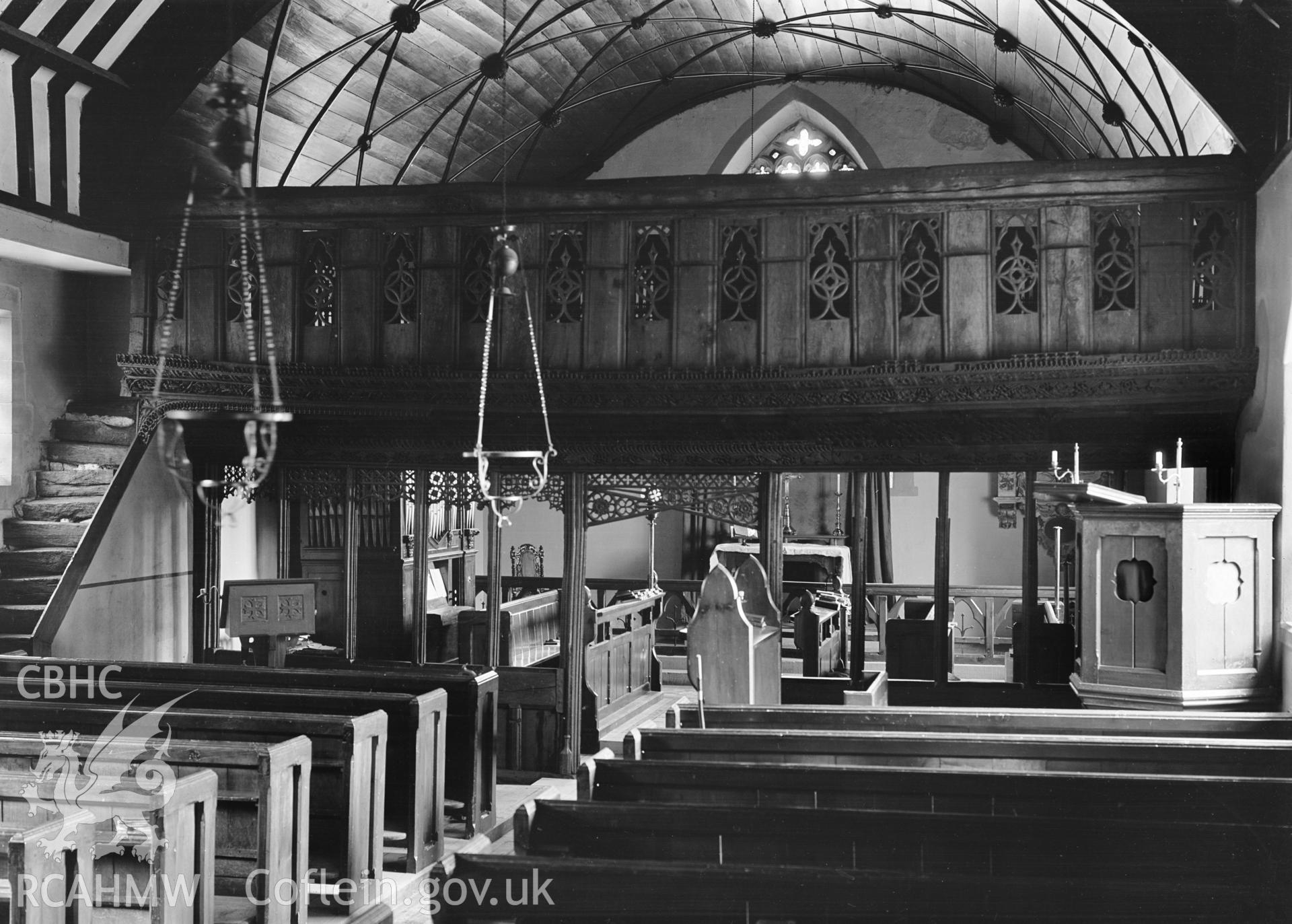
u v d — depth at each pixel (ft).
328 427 37.09
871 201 32.81
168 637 38.78
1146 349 31.14
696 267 34.01
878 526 64.54
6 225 31.83
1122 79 38.99
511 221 34.83
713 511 36.32
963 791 17.20
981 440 33.99
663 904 14.34
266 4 34.65
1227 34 28.07
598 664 40.42
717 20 49.85
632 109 58.95
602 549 70.38
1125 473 36.32
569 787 34.94
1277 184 27.94
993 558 65.62
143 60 34.83
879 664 53.98
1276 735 22.49
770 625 33.58
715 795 17.88
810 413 33.55
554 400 34.45
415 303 35.35
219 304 36.17
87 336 37.40
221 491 39.19
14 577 34.01
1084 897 13.69
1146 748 19.35
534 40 47.88
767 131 62.03
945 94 57.93
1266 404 28.73
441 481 37.40
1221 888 13.79
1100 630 26.40
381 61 43.57
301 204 35.53
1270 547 25.81
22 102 32.73
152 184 36.11
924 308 32.68
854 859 16.02
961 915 13.76
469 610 43.78
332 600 40.81
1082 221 31.58
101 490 35.53
